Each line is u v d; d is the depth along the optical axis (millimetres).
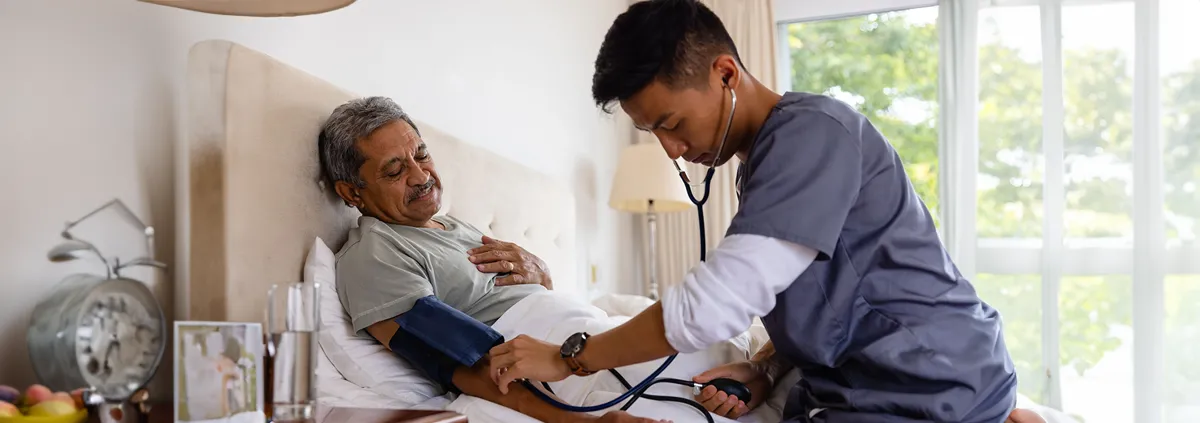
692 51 1201
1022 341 3828
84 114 1366
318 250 1673
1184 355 3609
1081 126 3787
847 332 1245
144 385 1238
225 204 1454
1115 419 3705
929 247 1257
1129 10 3732
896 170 1263
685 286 1156
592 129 3697
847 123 1210
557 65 3348
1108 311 3723
